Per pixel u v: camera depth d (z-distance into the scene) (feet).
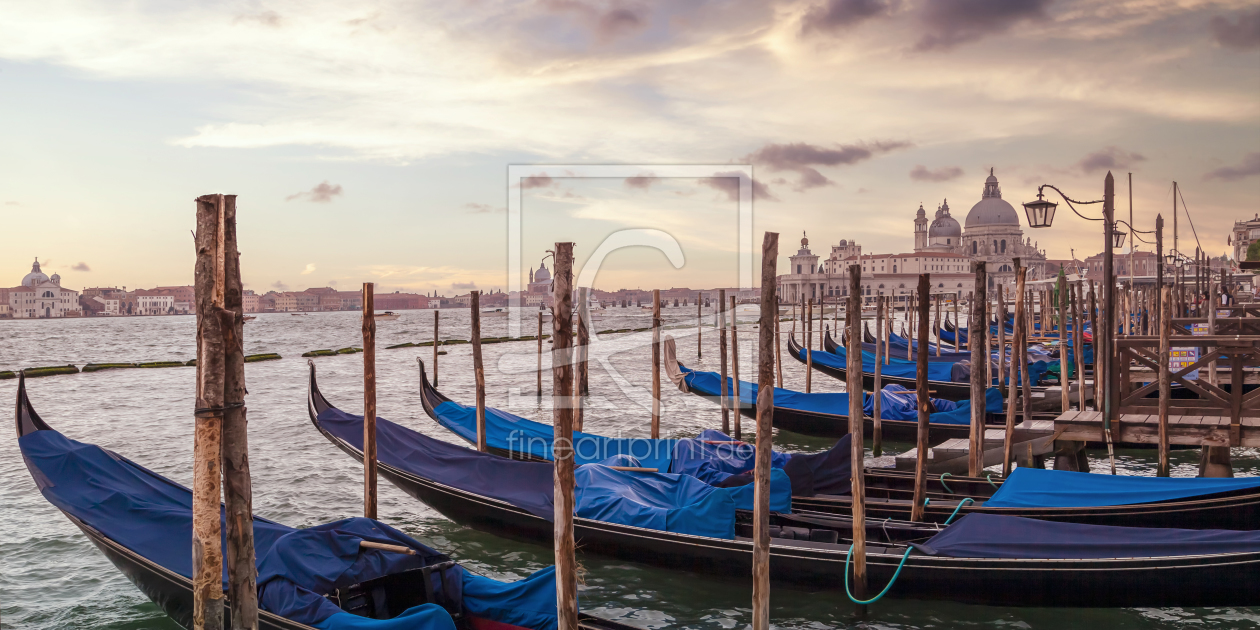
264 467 63.05
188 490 37.70
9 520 48.24
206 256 22.38
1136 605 31.91
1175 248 115.34
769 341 26.94
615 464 47.26
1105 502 38.65
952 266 577.84
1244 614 34.68
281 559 28.86
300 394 115.34
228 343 22.80
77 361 195.42
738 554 36.81
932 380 89.76
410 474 47.03
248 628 23.32
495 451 57.36
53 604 36.37
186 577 31.19
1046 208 51.13
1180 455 67.82
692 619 35.32
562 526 25.45
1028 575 32.78
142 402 107.14
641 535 38.91
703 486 40.42
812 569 35.70
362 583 28.89
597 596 37.60
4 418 91.30
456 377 142.61
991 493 46.21
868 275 537.65
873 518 42.32
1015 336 55.06
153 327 453.99
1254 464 64.08
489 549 44.01
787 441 75.20
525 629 28.63
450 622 25.63
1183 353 68.44
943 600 34.30
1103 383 54.70
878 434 62.18
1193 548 31.19
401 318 549.54
